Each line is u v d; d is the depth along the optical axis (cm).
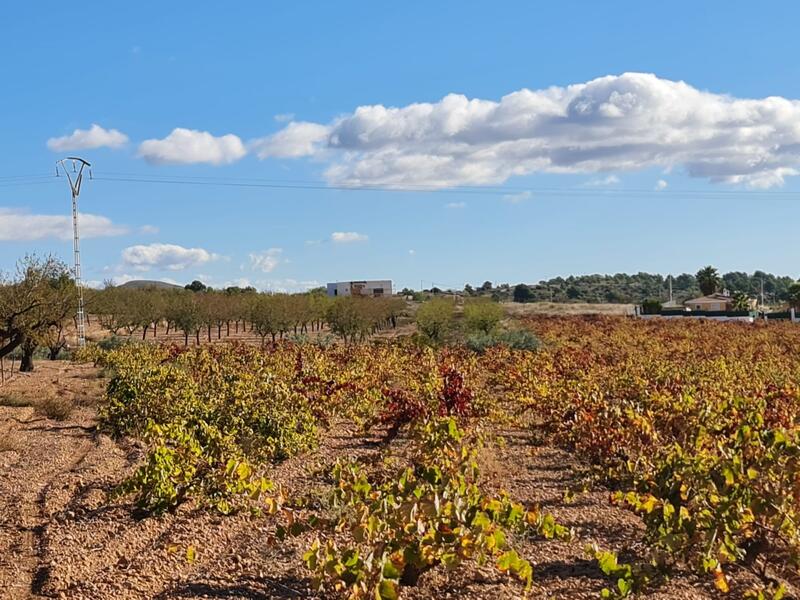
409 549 582
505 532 727
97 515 878
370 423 1318
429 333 4241
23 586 679
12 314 2008
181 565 730
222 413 1208
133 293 4800
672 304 10319
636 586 601
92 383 2284
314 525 704
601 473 1007
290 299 5466
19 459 1196
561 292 15888
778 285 17262
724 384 1423
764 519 646
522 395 1522
